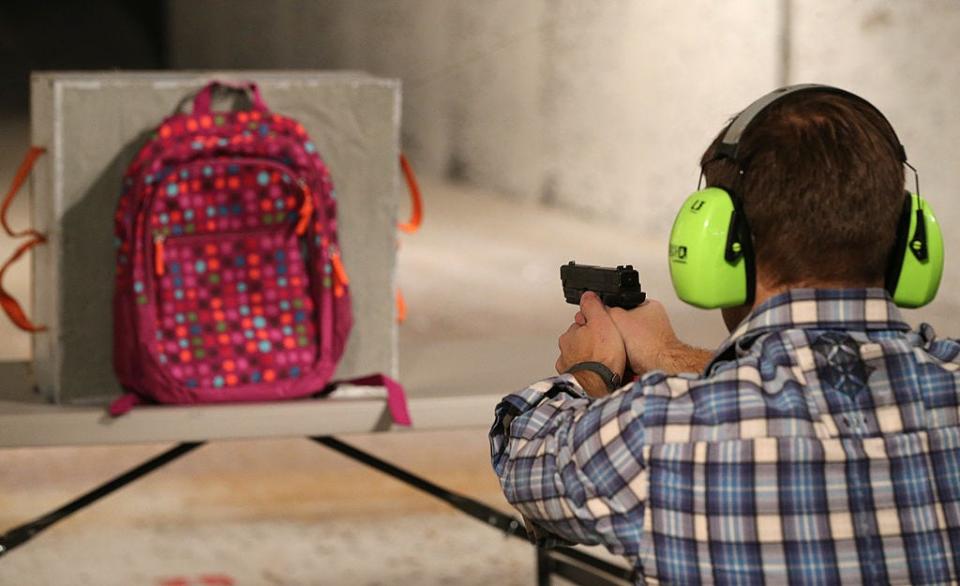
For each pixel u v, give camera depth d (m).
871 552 2.09
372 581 5.76
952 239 9.41
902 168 2.24
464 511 5.00
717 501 2.10
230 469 7.21
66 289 4.40
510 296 10.95
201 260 4.34
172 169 4.23
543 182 15.38
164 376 4.25
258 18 22.41
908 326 2.28
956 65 9.16
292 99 4.49
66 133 4.33
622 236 13.73
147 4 29.03
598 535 2.20
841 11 10.35
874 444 2.13
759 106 2.27
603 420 2.19
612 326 2.55
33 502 6.59
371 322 4.67
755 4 11.53
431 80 17.58
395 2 18.23
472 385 4.68
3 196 15.09
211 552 6.04
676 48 12.87
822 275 2.23
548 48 15.09
